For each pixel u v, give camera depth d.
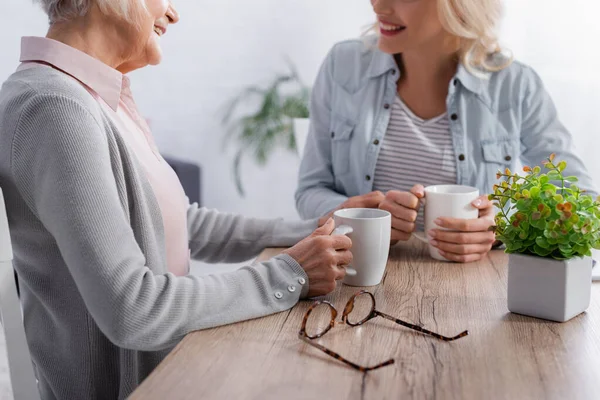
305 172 2.01
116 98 1.18
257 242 1.55
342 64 1.95
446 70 1.81
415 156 1.84
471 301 1.14
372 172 1.88
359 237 1.20
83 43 1.15
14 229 1.10
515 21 3.49
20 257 1.14
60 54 1.12
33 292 1.15
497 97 1.82
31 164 0.99
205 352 0.93
